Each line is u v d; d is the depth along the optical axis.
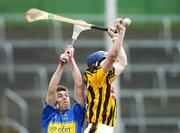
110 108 23.55
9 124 53.53
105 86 23.64
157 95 60.53
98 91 23.64
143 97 60.25
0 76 60.34
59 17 23.92
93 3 69.62
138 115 58.91
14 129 53.38
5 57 61.25
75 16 66.94
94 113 23.50
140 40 65.12
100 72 23.55
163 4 70.56
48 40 63.97
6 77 60.25
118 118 50.66
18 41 63.25
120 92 59.91
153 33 67.44
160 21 68.19
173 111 59.69
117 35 23.62
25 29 66.12
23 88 59.28
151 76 62.34
